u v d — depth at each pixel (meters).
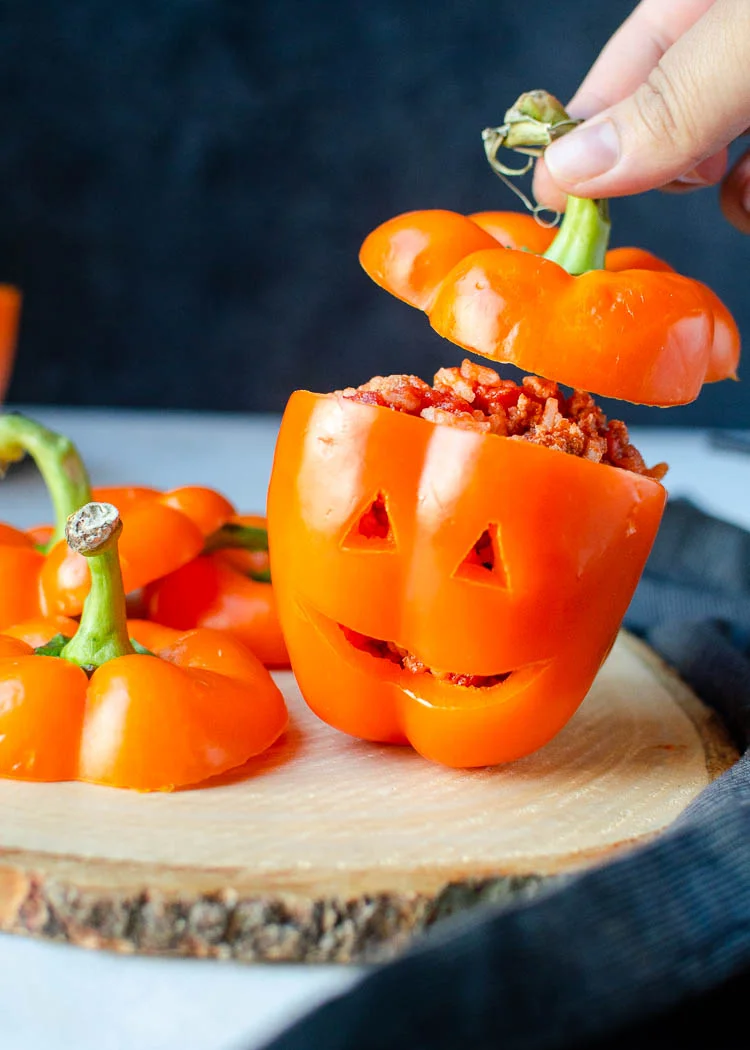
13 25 0.87
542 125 0.39
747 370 0.97
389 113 0.92
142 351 0.95
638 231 0.95
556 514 0.36
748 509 0.65
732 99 0.37
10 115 0.89
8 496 0.66
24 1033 0.29
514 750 0.38
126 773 0.35
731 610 0.49
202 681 0.37
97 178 0.91
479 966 0.27
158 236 0.93
